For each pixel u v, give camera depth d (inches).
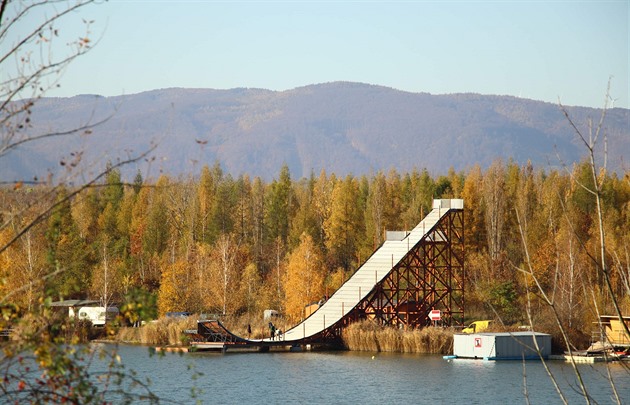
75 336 1135.6
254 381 5103.3
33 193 1026.1
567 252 6520.7
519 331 6569.9
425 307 7155.5
